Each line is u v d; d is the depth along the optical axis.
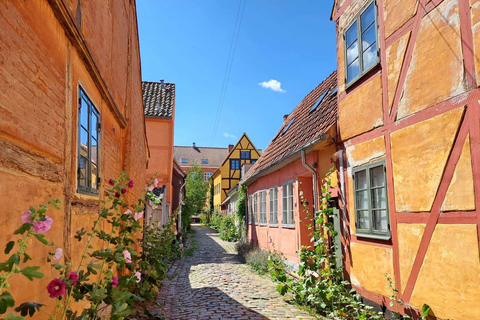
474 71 3.90
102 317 3.92
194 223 50.97
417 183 4.76
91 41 4.12
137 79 8.27
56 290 2.14
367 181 6.03
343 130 7.01
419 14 4.86
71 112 3.29
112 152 5.64
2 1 1.95
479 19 3.85
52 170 2.78
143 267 6.62
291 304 6.71
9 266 1.63
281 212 11.71
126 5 6.84
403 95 5.14
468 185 3.94
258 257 11.54
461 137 4.06
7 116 2.01
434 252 4.40
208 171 58.88
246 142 41.12
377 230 5.70
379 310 5.55
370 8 6.25
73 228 3.33
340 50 7.38
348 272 6.65
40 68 2.53
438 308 4.29
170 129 15.45
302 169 9.56
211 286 8.46
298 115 13.61
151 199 9.32
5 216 1.97
